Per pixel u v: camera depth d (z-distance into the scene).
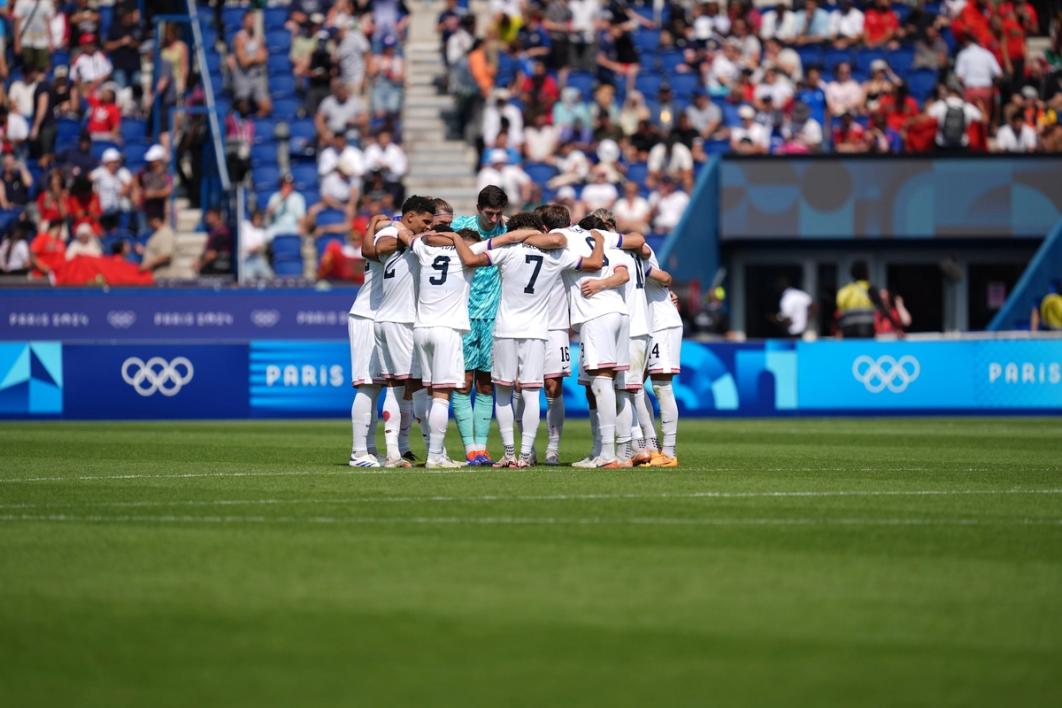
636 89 105.31
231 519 32.47
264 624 22.23
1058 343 78.50
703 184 95.00
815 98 101.75
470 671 19.78
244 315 83.69
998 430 66.12
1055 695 18.73
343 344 77.69
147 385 76.94
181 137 100.06
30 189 98.25
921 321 102.81
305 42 104.31
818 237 96.69
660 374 45.91
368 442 47.09
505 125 97.50
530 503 35.00
